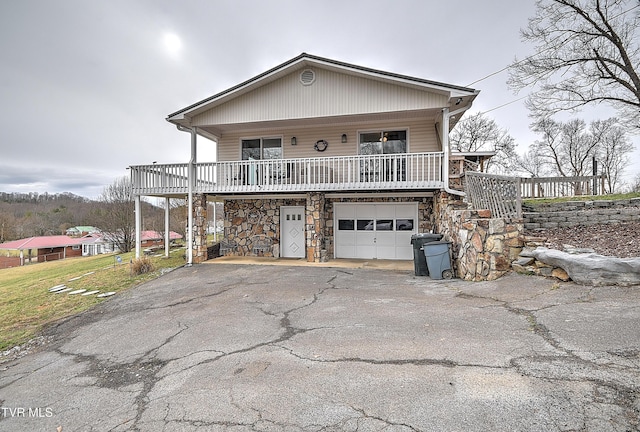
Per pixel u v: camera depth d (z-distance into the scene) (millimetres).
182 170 12195
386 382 3031
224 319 5605
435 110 10844
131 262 11008
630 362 2924
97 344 5195
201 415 2836
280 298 6734
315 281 8234
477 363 3229
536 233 7539
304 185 11188
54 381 4051
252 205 13523
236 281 8711
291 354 3912
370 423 2459
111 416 3059
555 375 2840
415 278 8156
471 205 8531
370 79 11047
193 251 12055
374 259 12469
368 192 11828
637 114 16781
